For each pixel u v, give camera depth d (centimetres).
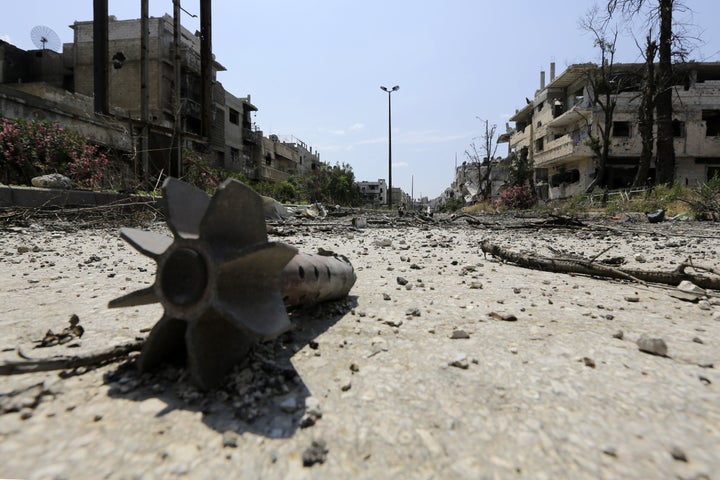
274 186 3588
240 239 176
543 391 174
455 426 147
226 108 3784
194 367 164
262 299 179
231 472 121
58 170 1280
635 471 123
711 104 3331
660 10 2091
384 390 174
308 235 1007
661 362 206
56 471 119
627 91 3456
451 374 191
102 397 163
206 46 1556
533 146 4594
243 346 186
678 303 332
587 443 137
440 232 1181
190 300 162
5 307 300
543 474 122
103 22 1297
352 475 121
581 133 3603
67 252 592
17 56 2888
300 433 142
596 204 2298
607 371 194
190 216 178
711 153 3344
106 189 1295
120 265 495
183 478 118
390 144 4188
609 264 477
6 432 138
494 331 255
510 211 3047
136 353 206
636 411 158
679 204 1644
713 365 201
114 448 131
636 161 3419
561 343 233
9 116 1479
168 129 1413
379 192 11650
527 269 510
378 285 399
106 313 285
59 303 313
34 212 943
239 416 150
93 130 1784
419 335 247
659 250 686
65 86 2972
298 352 215
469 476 121
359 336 242
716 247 716
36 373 183
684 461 128
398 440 138
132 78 2812
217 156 3678
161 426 143
